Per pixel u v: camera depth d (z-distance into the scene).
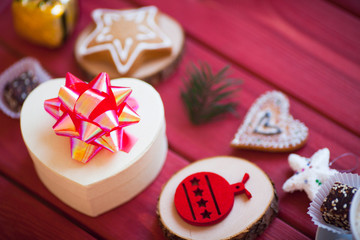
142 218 0.40
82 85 0.37
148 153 0.38
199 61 0.46
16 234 0.40
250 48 0.49
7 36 0.51
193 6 0.52
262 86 0.47
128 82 0.40
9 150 0.44
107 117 0.34
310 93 0.46
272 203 0.37
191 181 0.38
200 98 0.44
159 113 0.38
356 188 0.35
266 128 0.43
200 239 0.35
